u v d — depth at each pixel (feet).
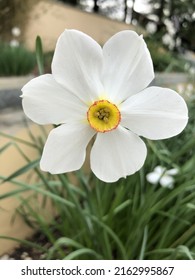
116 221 0.52
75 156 0.29
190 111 0.80
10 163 0.71
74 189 0.48
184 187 0.45
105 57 0.27
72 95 0.28
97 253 0.46
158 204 0.45
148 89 0.27
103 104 0.27
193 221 0.51
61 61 0.27
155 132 0.28
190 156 0.65
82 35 0.26
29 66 1.70
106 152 0.29
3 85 1.26
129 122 0.28
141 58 0.27
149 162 0.58
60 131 0.28
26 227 0.58
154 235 0.52
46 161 0.29
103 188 0.54
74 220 0.50
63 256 0.48
